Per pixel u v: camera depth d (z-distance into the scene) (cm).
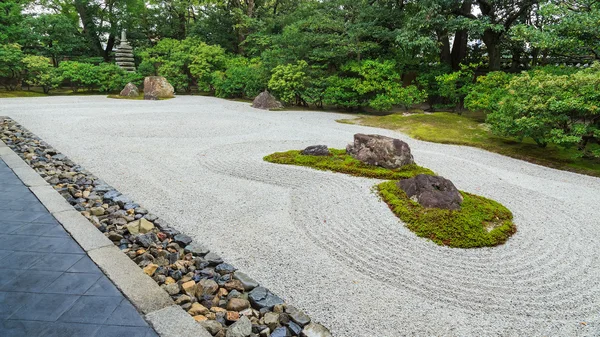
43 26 1880
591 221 459
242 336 224
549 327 260
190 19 2608
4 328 209
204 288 272
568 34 883
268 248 354
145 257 304
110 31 2269
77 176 509
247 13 2169
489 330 253
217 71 1875
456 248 370
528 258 359
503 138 956
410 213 428
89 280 262
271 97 1518
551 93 732
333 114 1404
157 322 223
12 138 710
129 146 734
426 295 291
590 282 321
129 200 436
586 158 789
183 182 531
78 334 208
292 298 278
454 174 639
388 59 1472
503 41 1387
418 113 1295
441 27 1272
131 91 1770
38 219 354
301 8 1884
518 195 545
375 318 259
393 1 1541
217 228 391
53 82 1691
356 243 372
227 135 905
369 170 589
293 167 624
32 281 256
